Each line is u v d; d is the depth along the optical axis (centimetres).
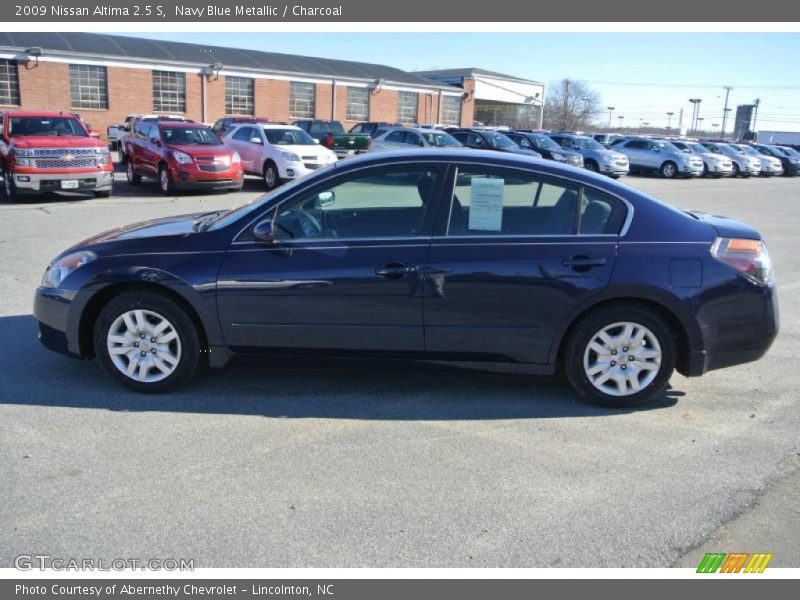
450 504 345
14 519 325
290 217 464
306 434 420
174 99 3591
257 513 335
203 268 455
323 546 312
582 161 2731
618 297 444
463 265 444
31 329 602
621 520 335
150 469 373
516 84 5469
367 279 447
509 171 453
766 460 396
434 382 507
